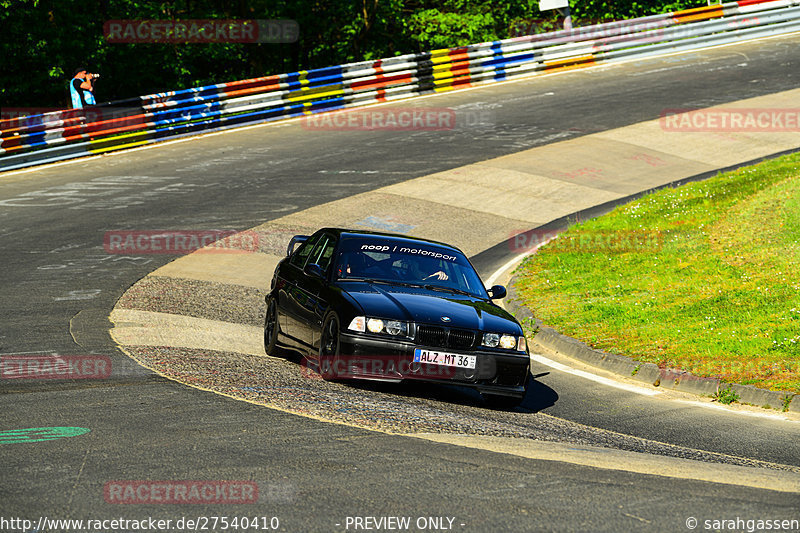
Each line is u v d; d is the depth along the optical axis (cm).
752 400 2856
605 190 6606
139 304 3803
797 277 3966
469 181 6738
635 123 8381
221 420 2103
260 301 4100
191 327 3469
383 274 2936
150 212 5806
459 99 9744
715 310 3728
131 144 8012
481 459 1906
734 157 7369
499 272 4944
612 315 3894
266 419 2139
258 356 3089
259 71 12294
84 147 7662
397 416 2289
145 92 11050
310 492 1625
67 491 1580
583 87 10056
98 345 2984
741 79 9938
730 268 4303
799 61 10650
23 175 6994
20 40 9494
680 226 5284
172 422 2067
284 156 7556
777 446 2367
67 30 9669
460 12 13162
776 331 3341
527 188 6619
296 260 3259
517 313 4197
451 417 2373
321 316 2755
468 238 5584
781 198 5366
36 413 2112
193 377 2577
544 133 8150
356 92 9600
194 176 6875
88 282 4181
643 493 1728
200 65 11788
